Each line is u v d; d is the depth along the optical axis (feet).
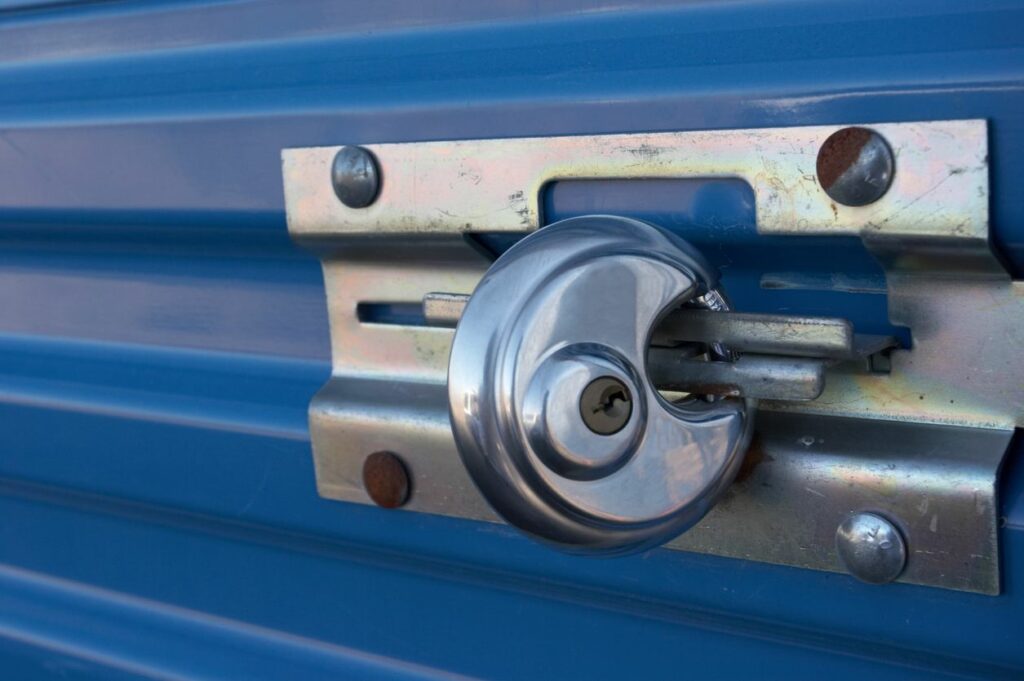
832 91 1.66
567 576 1.87
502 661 1.96
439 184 1.85
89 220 2.17
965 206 1.61
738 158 1.70
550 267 1.61
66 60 2.17
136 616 2.27
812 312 1.74
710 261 1.76
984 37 1.61
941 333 1.67
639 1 1.76
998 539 1.64
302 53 1.96
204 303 2.16
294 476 2.04
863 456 1.68
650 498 1.61
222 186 2.03
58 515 2.32
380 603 2.04
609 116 1.77
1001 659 1.67
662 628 1.86
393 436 1.91
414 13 1.89
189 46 2.06
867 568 1.68
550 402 1.57
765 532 1.73
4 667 2.38
